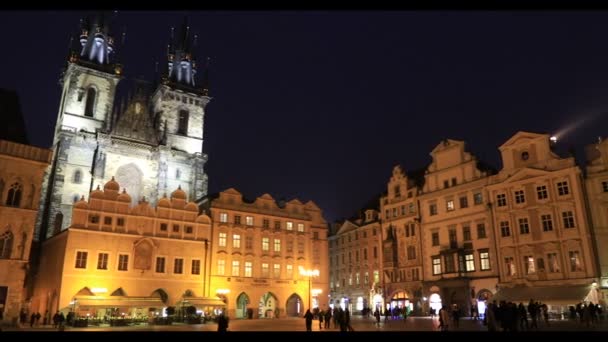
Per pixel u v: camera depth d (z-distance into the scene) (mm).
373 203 100375
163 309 66750
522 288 64312
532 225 66500
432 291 76125
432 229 79250
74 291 61750
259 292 77375
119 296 60875
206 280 72625
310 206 90500
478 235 72375
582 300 56625
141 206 70250
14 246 56062
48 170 90375
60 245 65812
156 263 68938
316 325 49906
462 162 77562
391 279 83938
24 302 72688
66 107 97188
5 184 57219
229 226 77625
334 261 102438
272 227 82438
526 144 70000
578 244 61562
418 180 88062
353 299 94062
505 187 70500
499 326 37875
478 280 70375
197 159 102125
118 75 104125
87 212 65625
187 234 73125
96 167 89812
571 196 63531
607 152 63125
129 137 99125
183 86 113375
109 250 65625
